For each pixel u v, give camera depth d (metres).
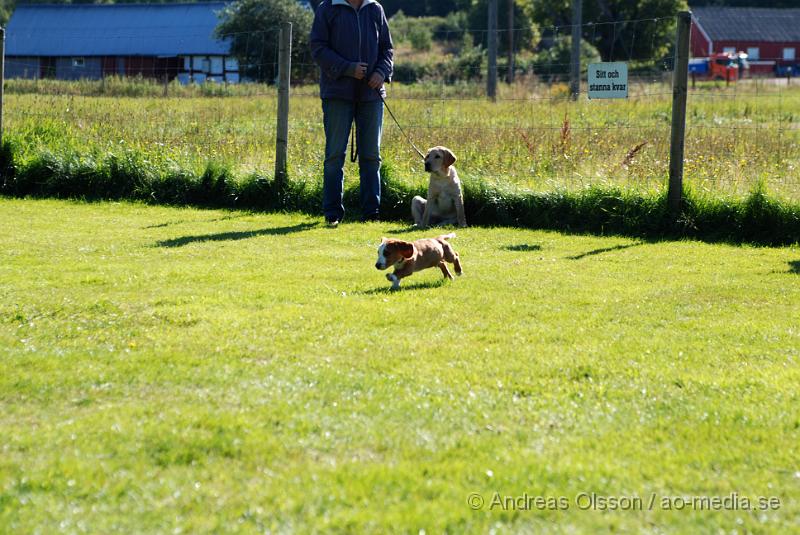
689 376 4.61
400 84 36.59
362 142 10.77
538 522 3.02
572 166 12.40
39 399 4.22
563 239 9.71
